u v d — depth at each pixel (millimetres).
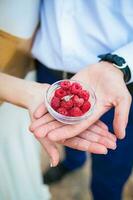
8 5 470
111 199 719
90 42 496
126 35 486
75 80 449
